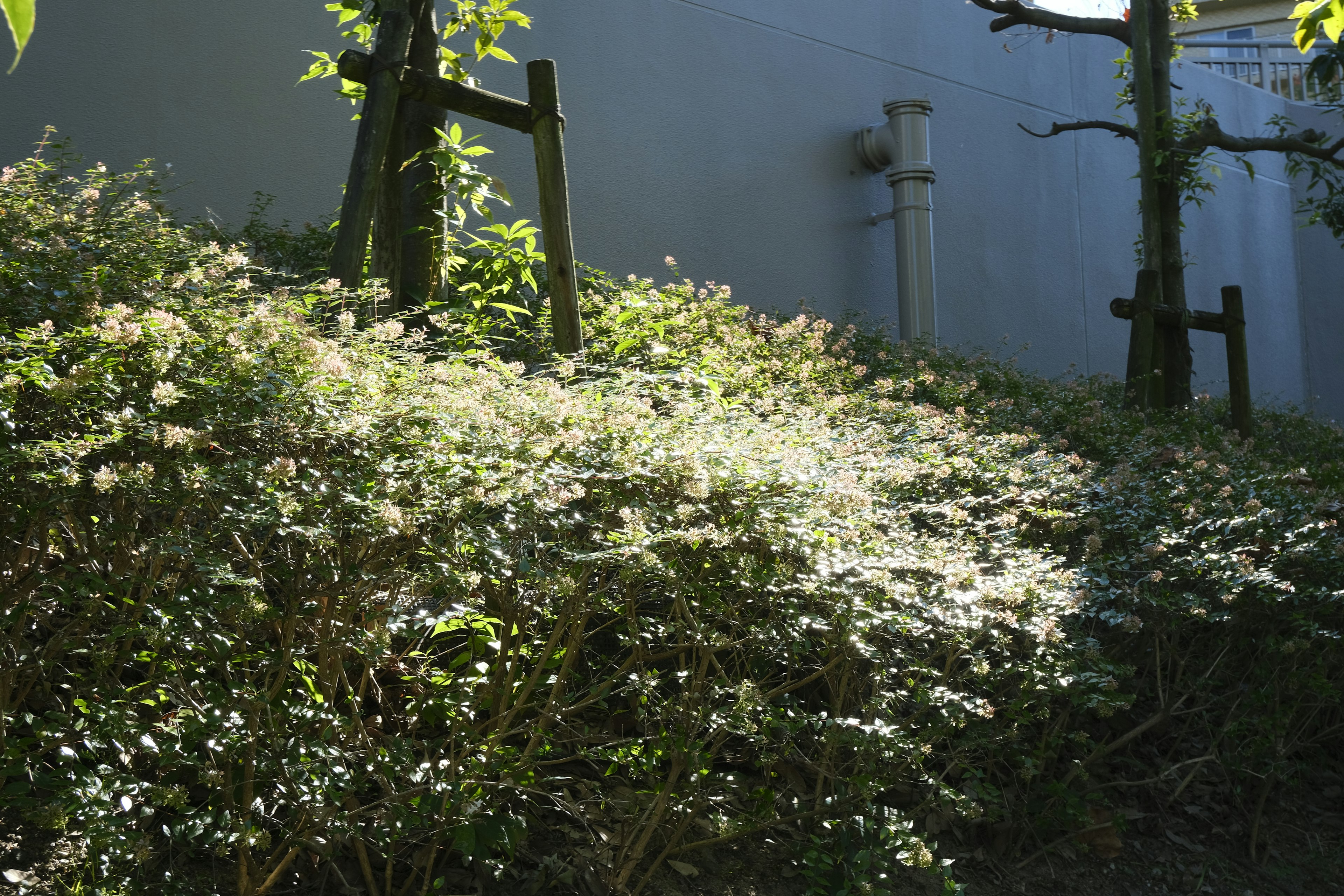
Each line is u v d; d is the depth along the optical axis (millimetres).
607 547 2385
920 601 2742
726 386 4449
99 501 2076
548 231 4270
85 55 6008
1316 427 8867
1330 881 3473
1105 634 3619
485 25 4762
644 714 2584
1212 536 3686
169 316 2205
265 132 6586
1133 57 8062
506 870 2465
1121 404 7277
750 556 2492
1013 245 10344
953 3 10156
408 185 4414
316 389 2246
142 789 2129
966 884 2977
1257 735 3566
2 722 2086
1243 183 12914
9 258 2689
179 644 2049
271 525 2111
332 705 2219
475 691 2562
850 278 9188
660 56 8219
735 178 8547
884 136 9156
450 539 2176
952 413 5344
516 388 2797
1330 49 9469
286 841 2129
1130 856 3332
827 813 2773
